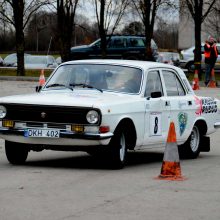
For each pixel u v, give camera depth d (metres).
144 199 9.21
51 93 12.54
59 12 42.12
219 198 9.40
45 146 11.70
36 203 8.84
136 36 45.12
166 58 50.59
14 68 46.91
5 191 9.66
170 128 10.99
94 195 9.45
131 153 14.77
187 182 10.70
